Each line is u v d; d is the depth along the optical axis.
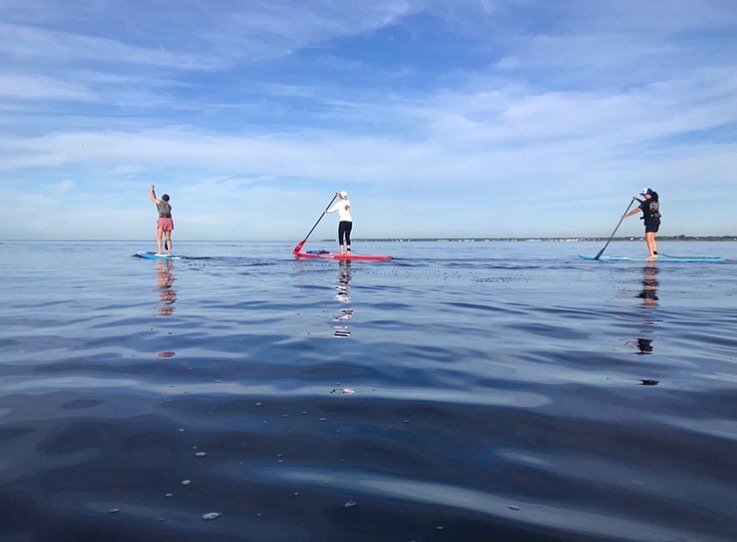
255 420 2.24
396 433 2.12
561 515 1.52
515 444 2.02
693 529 1.44
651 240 13.95
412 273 10.17
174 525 1.45
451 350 3.58
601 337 4.07
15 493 1.62
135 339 3.86
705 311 5.40
